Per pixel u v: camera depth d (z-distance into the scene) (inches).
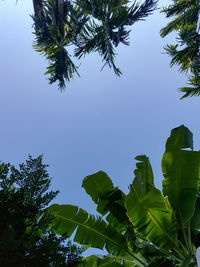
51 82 223.8
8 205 99.5
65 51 215.5
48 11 196.4
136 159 194.9
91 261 208.7
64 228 199.8
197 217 202.5
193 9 250.8
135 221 179.0
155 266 182.2
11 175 126.2
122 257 215.5
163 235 183.3
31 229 107.6
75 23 193.8
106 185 211.8
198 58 243.0
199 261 121.3
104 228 212.8
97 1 183.5
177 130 187.0
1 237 71.3
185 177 184.5
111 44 197.3
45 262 91.8
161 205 173.0
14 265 70.8
